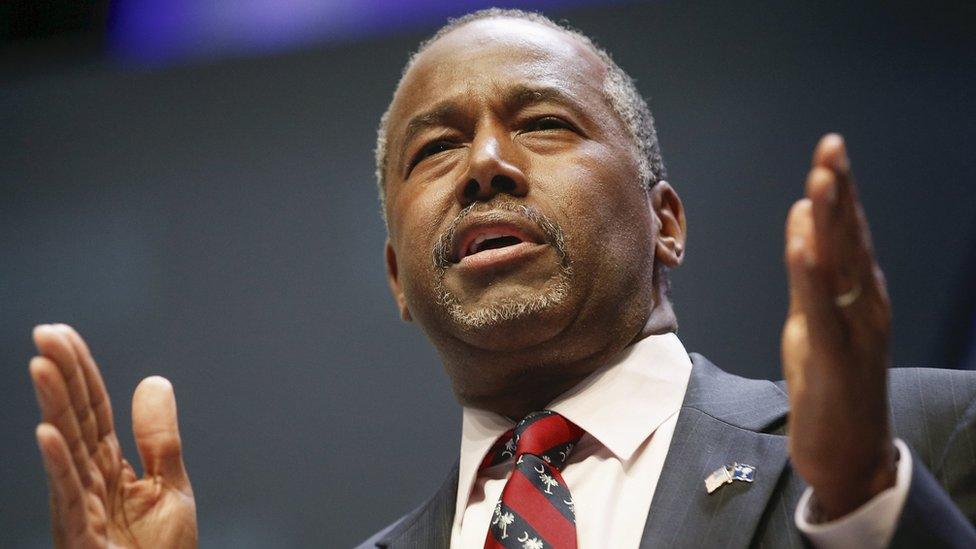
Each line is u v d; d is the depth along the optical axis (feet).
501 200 22.58
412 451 45.98
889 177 41.81
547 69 24.40
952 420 20.03
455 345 23.12
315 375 47.73
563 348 22.45
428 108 24.40
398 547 23.07
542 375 22.84
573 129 23.93
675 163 44.21
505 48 24.71
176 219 50.90
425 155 24.58
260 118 51.55
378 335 47.75
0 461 49.47
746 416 21.22
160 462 19.70
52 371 17.93
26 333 50.65
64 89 53.31
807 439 15.02
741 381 22.91
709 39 45.19
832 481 15.12
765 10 44.78
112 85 53.06
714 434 20.86
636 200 23.93
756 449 20.13
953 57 42.24
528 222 22.20
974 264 40.11
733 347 42.19
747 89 44.27
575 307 22.17
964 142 41.39
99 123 52.75
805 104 43.45
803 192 42.80
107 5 53.52
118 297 50.29
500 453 23.09
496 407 23.57
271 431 47.24
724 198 43.50
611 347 22.85
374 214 49.32
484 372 23.06
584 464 21.62
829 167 13.91
